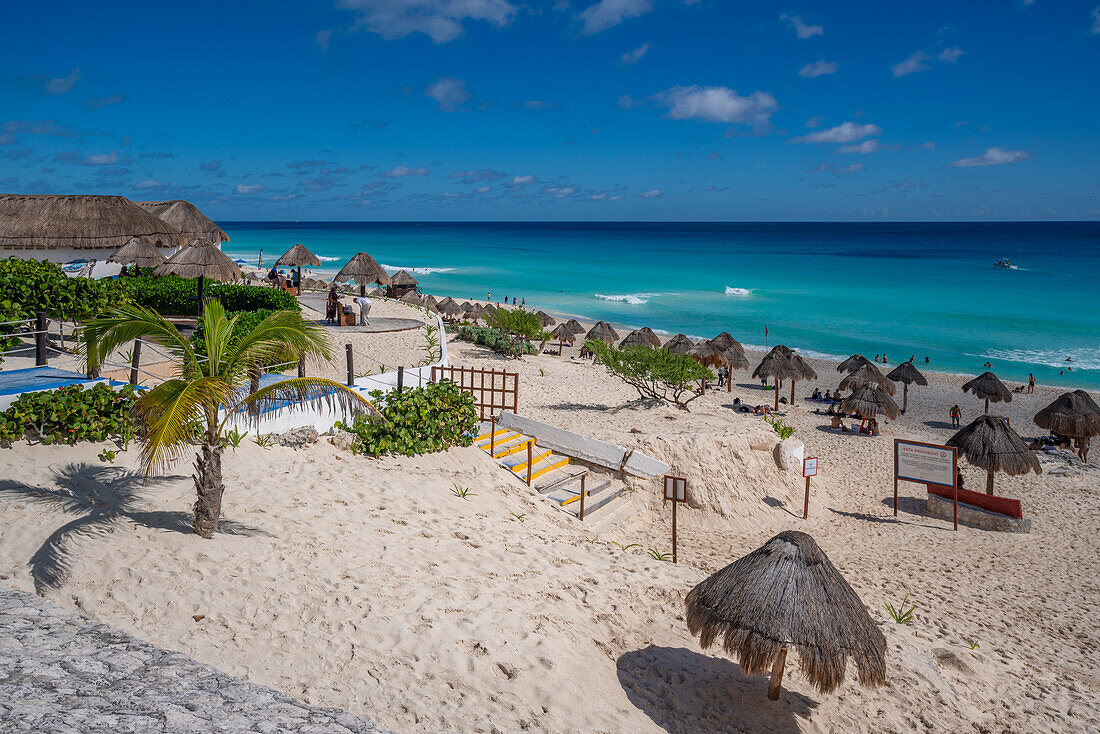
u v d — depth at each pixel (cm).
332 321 2355
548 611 812
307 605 725
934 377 3912
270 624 688
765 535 1480
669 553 1259
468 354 2777
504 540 1017
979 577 1344
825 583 685
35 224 1742
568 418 1877
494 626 744
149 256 1717
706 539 1400
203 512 801
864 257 13412
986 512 1694
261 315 1491
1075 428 2403
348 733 478
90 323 788
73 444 938
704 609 708
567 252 15488
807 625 653
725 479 1582
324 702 586
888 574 1314
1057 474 2203
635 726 638
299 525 897
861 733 714
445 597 789
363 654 660
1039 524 1730
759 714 719
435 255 14225
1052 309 6209
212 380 746
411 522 993
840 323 5666
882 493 1953
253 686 520
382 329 2273
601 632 809
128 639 546
